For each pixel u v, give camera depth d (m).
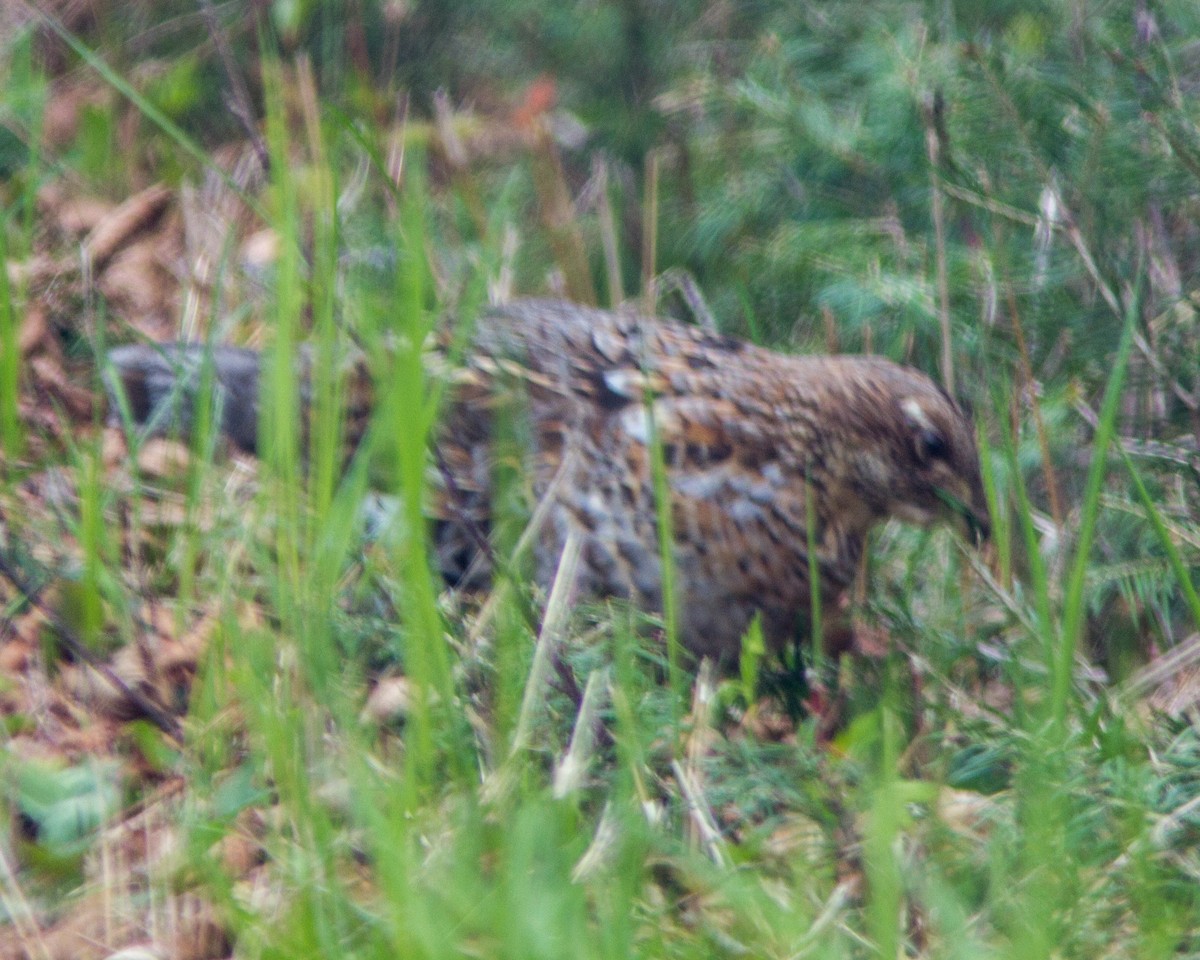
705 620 9.30
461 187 12.02
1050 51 11.37
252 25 13.84
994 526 9.16
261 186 12.30
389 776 7.51
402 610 7.97
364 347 8.81
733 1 14.02
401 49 14.16
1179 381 10.29
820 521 9.57
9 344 9.55
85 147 12.76
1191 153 10.15
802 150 12.07
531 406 9.32
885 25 12.15
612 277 11.46
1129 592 9.40
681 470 9.20
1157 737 8.38
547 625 8.02
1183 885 7.14
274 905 6.90
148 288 11.38
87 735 8.03
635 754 7.37
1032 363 10.59
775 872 7.32
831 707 8.98
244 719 7.92
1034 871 6.84
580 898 6.45
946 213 11.03
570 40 14.16
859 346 11.52
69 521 8.80
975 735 8.26
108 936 7.10
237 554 8.61
